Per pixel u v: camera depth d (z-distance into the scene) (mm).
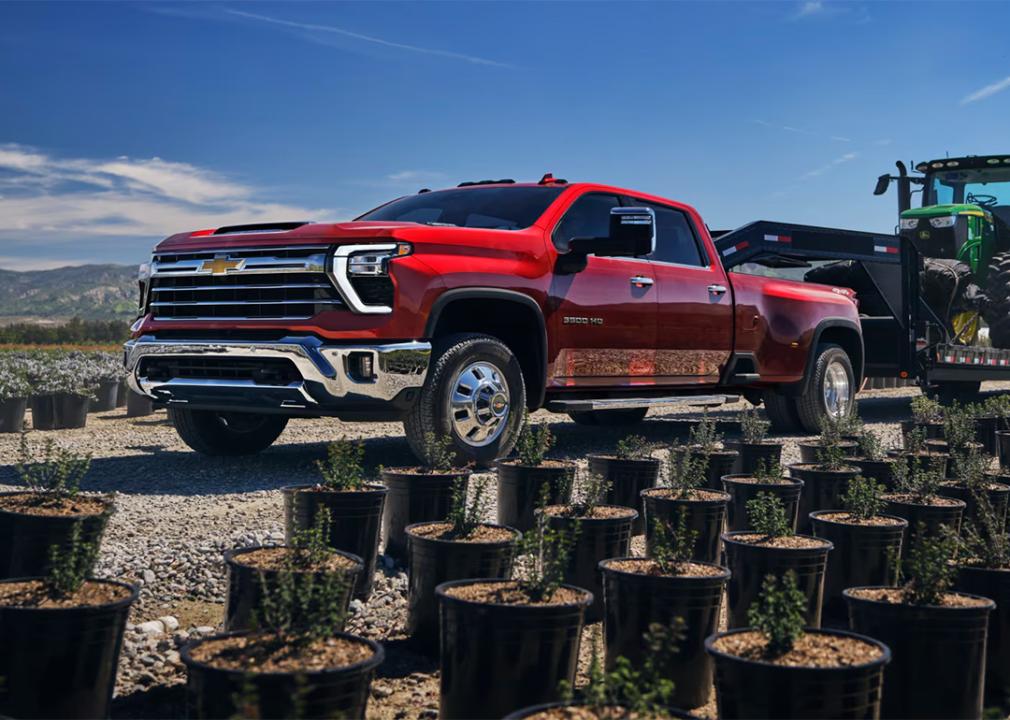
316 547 3596
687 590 3584
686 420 12125
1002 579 3924
